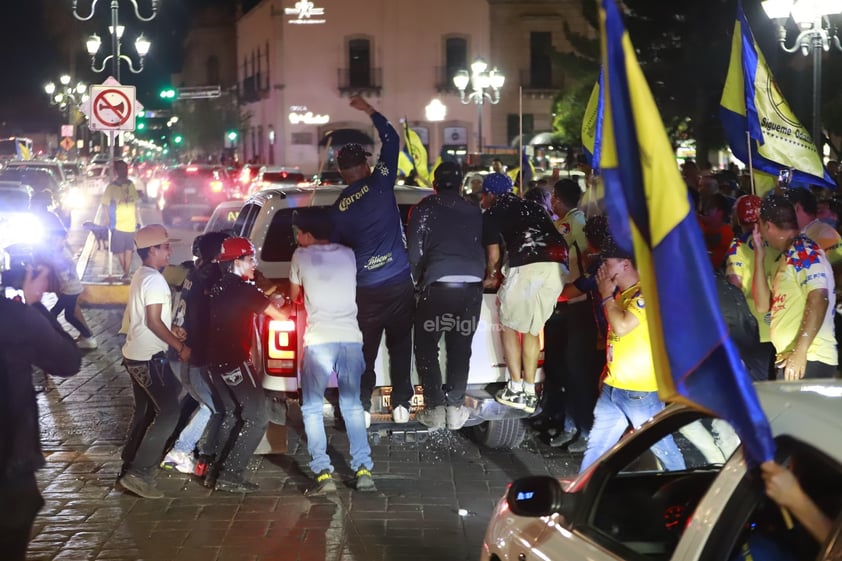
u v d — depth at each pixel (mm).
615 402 6391
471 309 7770
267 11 58656
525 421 9719
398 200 9406
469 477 8000
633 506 3834
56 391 10836
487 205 10414
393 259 7609
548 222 7895
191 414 8492
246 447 7566
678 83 32719
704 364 2883
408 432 8727
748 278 7668
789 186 10195
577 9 56031
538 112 56625
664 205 2934
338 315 7355
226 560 6309
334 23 55812
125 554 6398
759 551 3076
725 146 32906
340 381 7477
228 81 76562
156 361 7316
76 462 8359
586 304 8492
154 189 48094
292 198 9016
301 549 6492
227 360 7414
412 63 55906
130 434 7566
